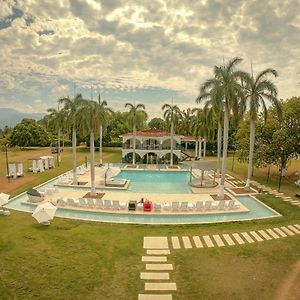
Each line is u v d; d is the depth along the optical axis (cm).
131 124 5434
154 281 1329
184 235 1909
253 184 3662
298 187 3494
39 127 8656
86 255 1577
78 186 3447
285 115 3541
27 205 2644
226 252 1641
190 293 1236
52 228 1978
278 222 2208
